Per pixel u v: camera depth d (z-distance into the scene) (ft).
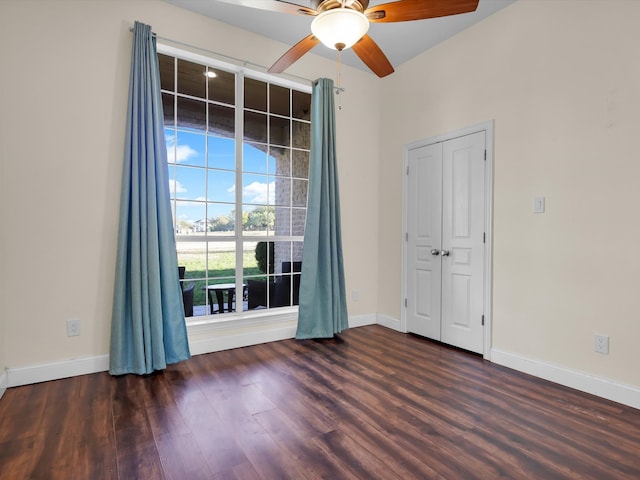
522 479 4.92
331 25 6.11
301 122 12.44
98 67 8.60
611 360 7.37
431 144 11.53
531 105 8.77
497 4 9.18
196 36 9.83
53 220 8.17
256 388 7.87
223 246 10.93
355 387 7.93
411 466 5.20
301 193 12.44
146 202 8.70
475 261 10.15
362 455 5.46
